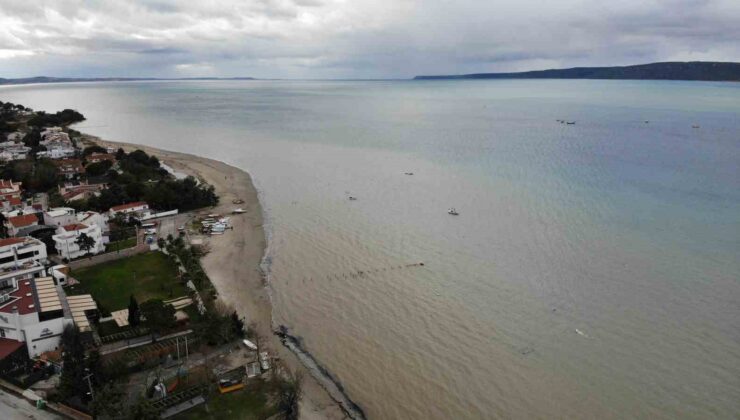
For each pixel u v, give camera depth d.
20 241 99.62
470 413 62.41
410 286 93.44
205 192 147.12
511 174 172.00
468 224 124.19
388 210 136.38
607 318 81.81
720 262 100.12
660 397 64.31
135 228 122.88
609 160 190.38
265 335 78.50
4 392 63.72
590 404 63.41
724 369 69.31
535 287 92.12
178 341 74.88
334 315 84.12
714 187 150.88
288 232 121.69
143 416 56.38
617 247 108.25
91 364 64.56
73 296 84.44
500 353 73.56
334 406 63.72
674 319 81.12
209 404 62.72
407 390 66.56
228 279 96.75
